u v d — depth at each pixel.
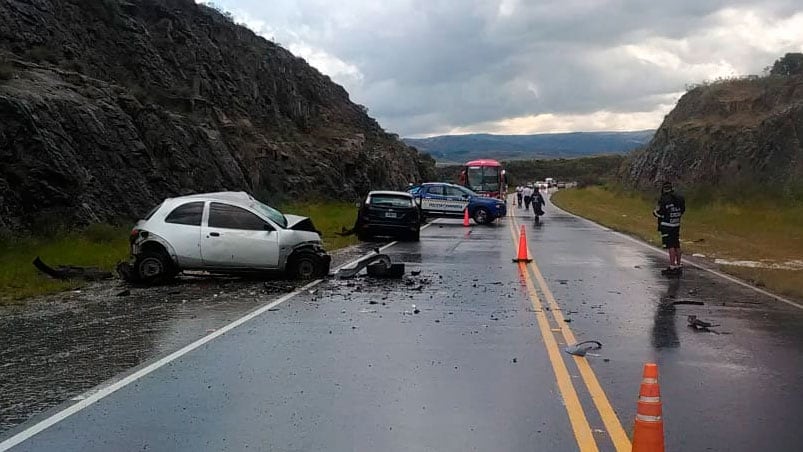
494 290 14.21
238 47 53.28
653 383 4.90
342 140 57.16
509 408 6.71
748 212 37.03
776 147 44.00
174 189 26.84
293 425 6.25
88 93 25.81
